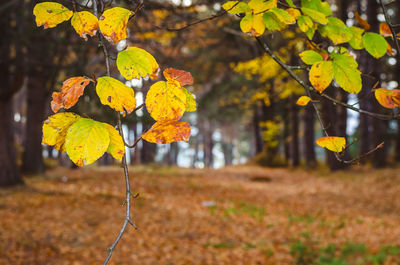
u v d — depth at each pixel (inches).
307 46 35.4
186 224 288.8
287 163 949.2
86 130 17.0
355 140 23.7
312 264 210.5
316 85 28.9
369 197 421.4
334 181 556.7
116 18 20.8
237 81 775.7
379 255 211.6
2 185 408.8
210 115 1082.7
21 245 212.7
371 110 531.5
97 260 205.0
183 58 307.0
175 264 208.7
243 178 679.7
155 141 17.8
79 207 316.5
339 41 34.1
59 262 197.8
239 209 351.9
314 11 32.2
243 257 222.7
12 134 439.8
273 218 321.1
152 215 305.7
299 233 274.5
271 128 657.6
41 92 539.2
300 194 476.1
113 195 380.5
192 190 464.8
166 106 18.9
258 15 29.3
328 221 311.9
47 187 415.8
